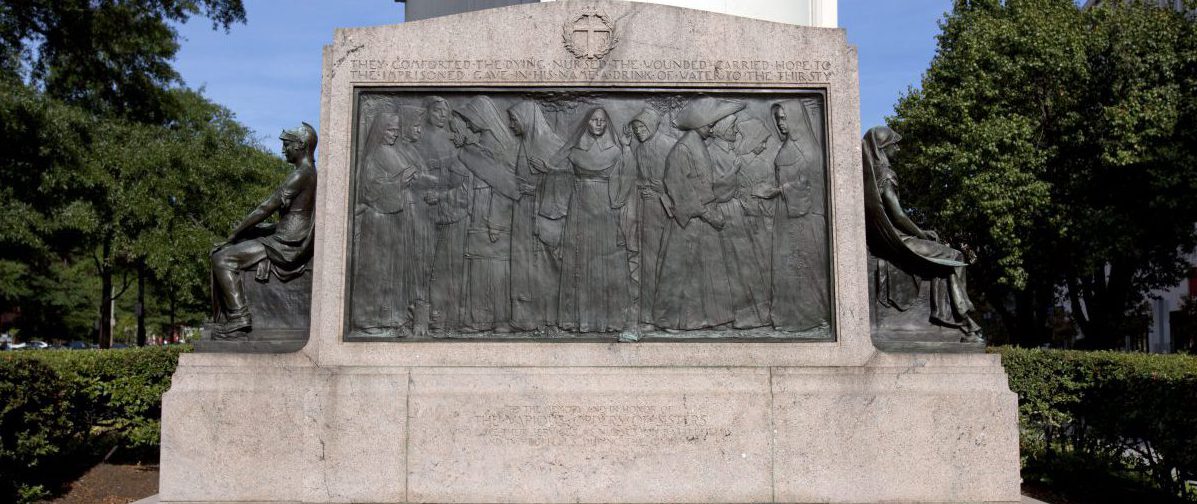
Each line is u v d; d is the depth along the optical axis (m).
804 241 6.94
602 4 7.07
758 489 6.57
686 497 6.56
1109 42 23.62
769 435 6.62
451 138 6.98
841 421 6.65
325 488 6.56
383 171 6.91
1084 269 24.31
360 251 6.87
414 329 6.80
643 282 6.88
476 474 6.56
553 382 6.65
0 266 38.91
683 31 7.05
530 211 6.91
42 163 21.19
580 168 6.93
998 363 6.81
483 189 6.91
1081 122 23.86
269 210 7.27
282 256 7.15
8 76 20.97
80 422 10.64
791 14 10.13
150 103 25.06
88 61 23.39
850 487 6.61
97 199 23.56
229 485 6.59
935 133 24.52
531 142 6.97
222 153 25.84
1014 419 6.66
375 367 6.71
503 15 7.04
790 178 6.97
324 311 6.77
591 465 6.56
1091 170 23.98
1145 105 22.86
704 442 6.60
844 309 6.83
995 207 22.56
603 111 7.01
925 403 6.68
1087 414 9.73
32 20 22.08
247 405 6.64
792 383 6.69
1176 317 30.50
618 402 6.62
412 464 6.57
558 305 6.84
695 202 6.94
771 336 6.84
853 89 7.03
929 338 7.21
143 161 23.70
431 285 6.84
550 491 6.54
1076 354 10.02
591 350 6.74
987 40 23.83
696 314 6.85
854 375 6.71
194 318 44.50
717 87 7.03
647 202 6.94
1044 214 24.12
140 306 32.06
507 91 7.00
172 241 24.33
